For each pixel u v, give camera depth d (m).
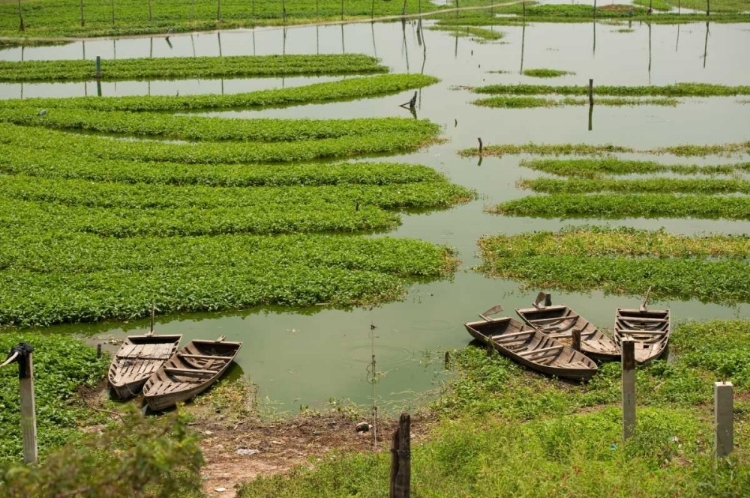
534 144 58.12
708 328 31.00
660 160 54.78
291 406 26.73
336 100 73.31
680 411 24.56
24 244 38.69
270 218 42.28
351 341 31.25
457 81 81.56
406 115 67.44
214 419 25.83
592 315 33.03
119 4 122.62
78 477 12.38
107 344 30.86
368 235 41.62
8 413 24.89
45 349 28.78
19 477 12.12
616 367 27.89
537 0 143.88
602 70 86.75
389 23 121.00
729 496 18.16
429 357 29.88
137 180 48.78
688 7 131.38
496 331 31.06
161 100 68.88
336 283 35.19
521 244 39.72
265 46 101.88
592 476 19.34
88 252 37.84
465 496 19.30
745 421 23.83
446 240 41.31
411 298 34.91
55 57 93.62
